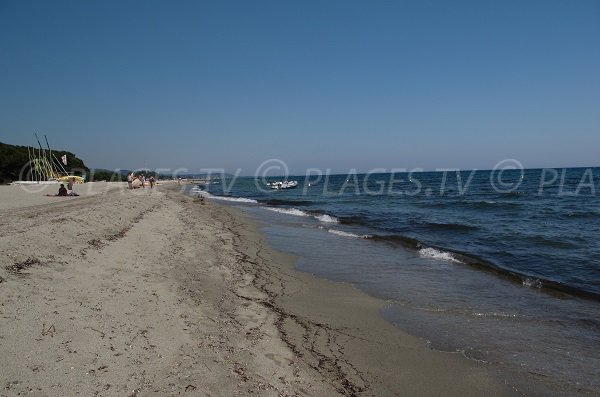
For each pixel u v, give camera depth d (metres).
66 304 5.98
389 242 16.78
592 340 7.08
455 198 40.16
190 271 9.98
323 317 7.94
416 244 16.00
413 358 6.33
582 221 21.73
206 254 12.49
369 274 11.59
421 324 7.78
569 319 8.07
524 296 9.56
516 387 5.57
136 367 4.73
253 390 4.79
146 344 5.37
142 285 7.86
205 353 5.48
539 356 6.48
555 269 12.00
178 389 4.45
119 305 6.50
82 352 4.75
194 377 4.78
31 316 5.29
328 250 15.08
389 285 10.47
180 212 23.94
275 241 17.02
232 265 11.60
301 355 6.08
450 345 6.85
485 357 6.44
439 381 5.66
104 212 14.99
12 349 4.41
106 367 4.57
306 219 25.55
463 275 11.48
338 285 10.41
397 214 27.73
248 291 9.20
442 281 10.86
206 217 23.64
